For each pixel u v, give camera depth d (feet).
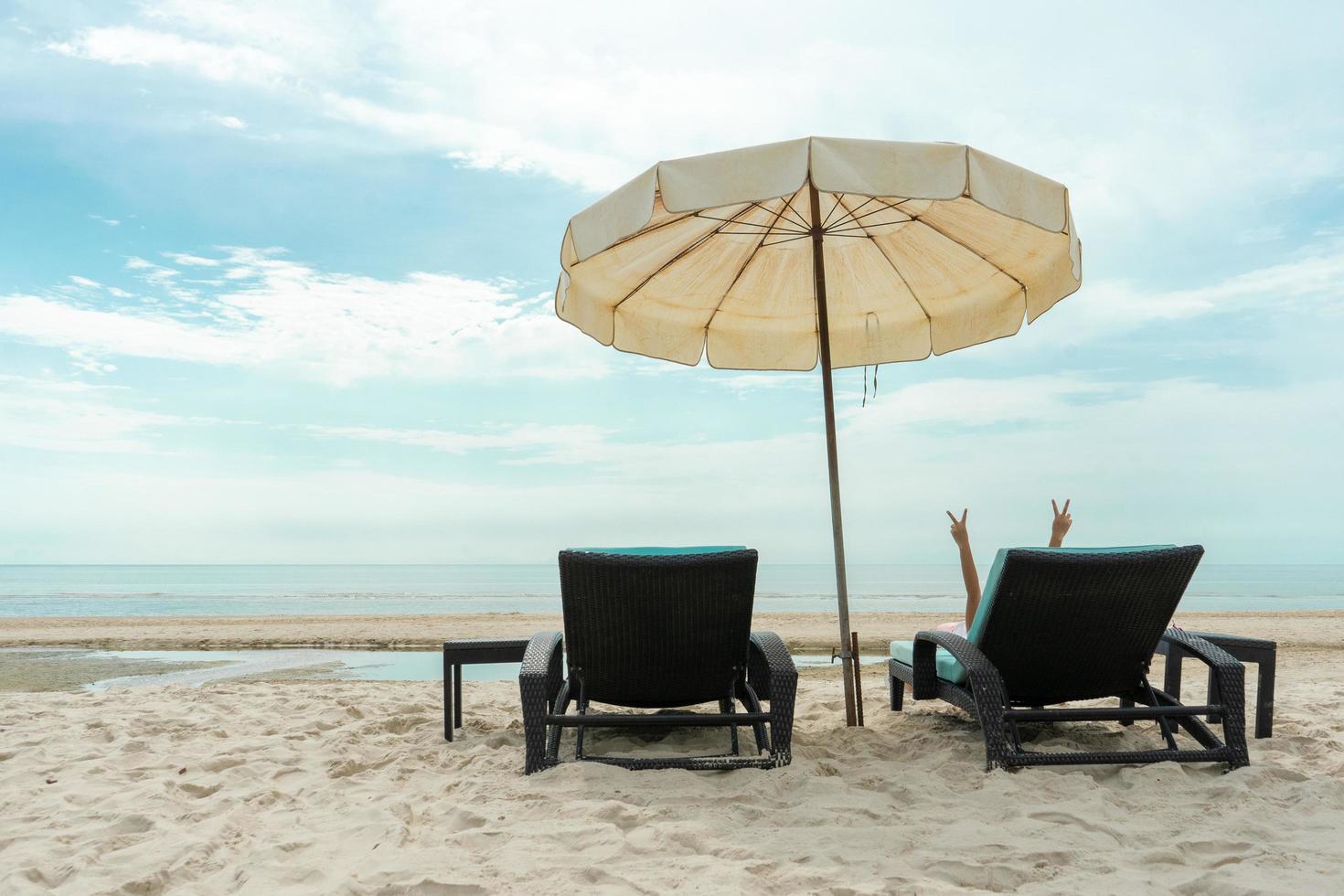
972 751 12.96
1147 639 12.41
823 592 148.66
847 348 19.03
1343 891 7.43
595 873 7.94
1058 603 11.83
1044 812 9.69
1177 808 10.01
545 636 13.57
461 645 14.58
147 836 9.45
